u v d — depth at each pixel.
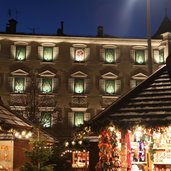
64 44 47.38
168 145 14.55
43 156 17.86
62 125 45.81
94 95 46.84
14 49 46.59
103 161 12.63
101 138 12.69
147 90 12.96
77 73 46.94
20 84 46.09
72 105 46.34
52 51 47.22
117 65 47.69
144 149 14.89
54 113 45.75
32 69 46.44
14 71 46.03
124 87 47.25
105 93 47.00
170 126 11.62
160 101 12.43
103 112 12.58
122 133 12.37
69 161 25.78
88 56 47.47
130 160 13.81
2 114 19.11
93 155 13.70
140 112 12.23
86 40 47.41
